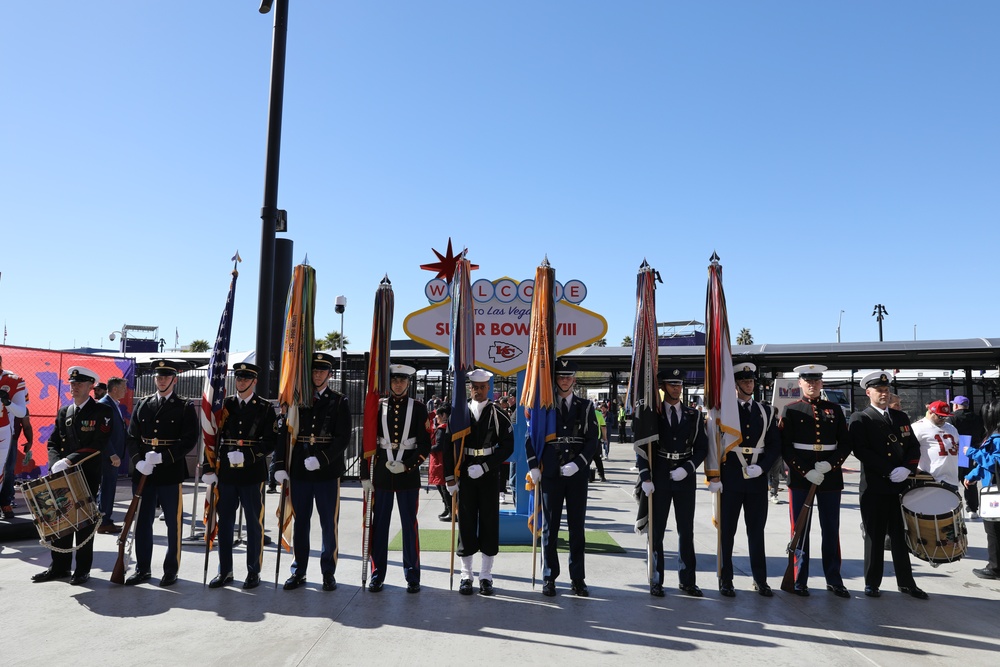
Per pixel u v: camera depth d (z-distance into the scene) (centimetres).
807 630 522
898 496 624
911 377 2339
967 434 1120
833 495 626
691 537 625
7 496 941
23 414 905
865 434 628
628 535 910
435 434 1055
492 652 466
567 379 634
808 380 637
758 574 621
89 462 648
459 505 623
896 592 635
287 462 628
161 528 917
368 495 631
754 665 450
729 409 620
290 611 553
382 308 648
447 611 561
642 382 636
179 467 643
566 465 608
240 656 452
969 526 1001
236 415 634
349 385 1533
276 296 922
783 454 634
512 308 880
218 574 643
